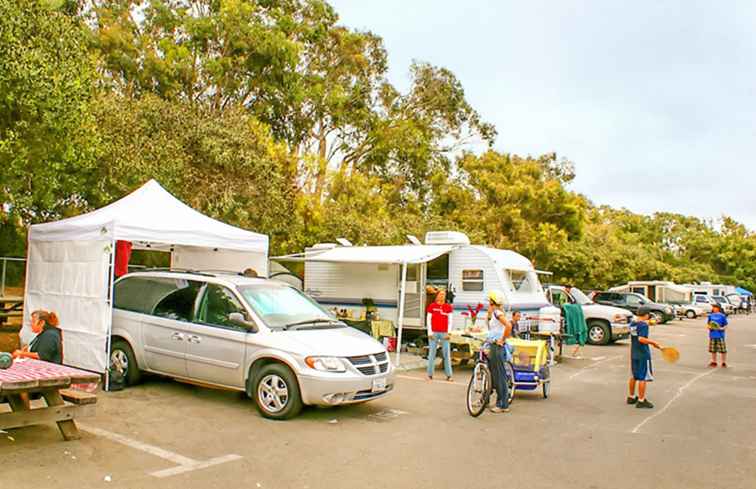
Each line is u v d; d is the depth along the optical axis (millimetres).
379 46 34438
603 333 20500
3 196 11047
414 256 14289
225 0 26344
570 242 37719
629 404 10016
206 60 25469
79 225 10039
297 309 9180
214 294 9070
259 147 19703
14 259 16312
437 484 5711
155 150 15492
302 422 7910
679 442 7570
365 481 5723
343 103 31766
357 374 8039
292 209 20859
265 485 5523
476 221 32094
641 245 65688
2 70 9195
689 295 41781
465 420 8445
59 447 6344
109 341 9297
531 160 38062
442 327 11750
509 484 5777
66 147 10695
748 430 8305
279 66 27594
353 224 24141
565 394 10883
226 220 18391
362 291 16484
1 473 5469
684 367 15391
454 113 36938
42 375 6176
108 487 5281
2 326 14898
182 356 8930
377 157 36094
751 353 19156
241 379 8352
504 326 9094
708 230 78500
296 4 30703
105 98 15695
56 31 10797
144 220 10164
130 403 8555
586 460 6664
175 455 6312
